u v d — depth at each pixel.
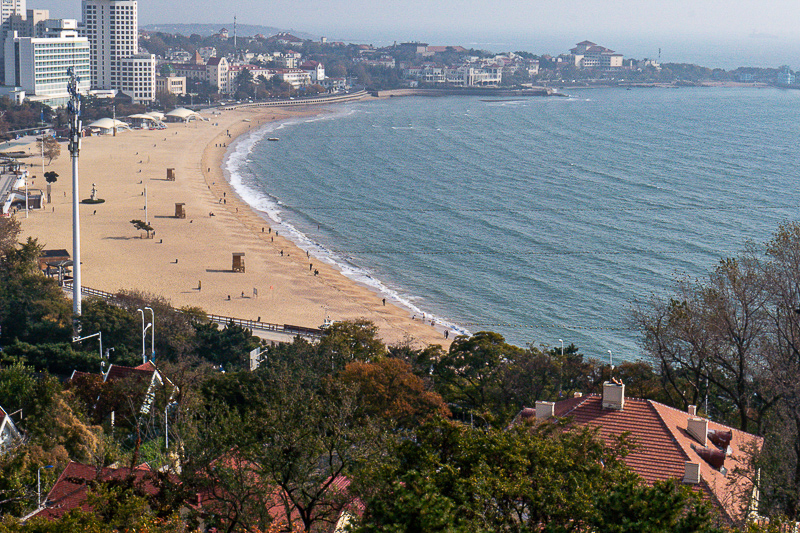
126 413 76.31
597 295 170.25
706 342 70.69
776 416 66.44
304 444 43.38
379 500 34.22
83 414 72.81
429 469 36.81
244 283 173.25
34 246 147.88
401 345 113.50
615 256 197.88
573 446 39.44
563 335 149.38
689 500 37.00
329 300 164.75
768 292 68.44
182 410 54.66
